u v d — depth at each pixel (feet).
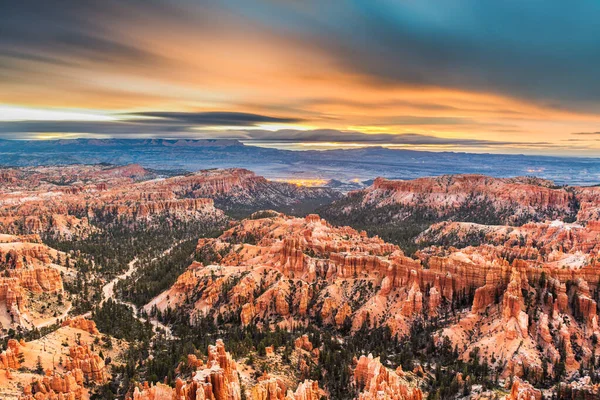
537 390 425.69
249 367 464.65
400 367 490.08
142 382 477.77
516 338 526.98
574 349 515.91
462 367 508.94
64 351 492.13
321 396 435.94
